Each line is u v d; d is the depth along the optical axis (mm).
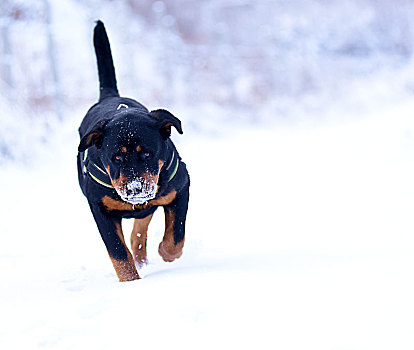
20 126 17375
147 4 29969
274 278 4770
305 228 8078
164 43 27250
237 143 20547
